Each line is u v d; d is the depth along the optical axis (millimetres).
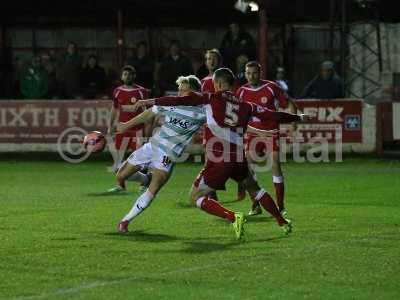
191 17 53031
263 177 36125
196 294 15258
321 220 23828
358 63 50375
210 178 20625
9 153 44594
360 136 43156
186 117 21344
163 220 23750
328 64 44406
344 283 16078
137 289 15625
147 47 51312
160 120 34031
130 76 33375
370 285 15922
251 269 17250
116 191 30172
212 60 26391
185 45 53562
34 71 47188
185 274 16797
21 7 51875
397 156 42906
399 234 21453
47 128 43344
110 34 53344
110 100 43031
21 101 43344
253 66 25453
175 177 35688
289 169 38562
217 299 14922
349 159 42312
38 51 52938
